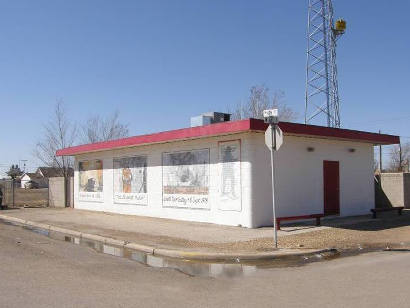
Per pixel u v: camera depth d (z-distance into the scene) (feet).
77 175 90.68
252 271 32.53
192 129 57.98
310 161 60.44
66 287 26.53
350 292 25.27
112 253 40.98
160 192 67.92
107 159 81.15
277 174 56.39
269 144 40.63
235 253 37.52
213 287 27.20
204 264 35.60
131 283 27.99
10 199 129.18
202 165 60.54
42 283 27.45
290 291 25.95
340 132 59.98
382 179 79.15
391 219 61.00
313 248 39.78
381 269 31.55
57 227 58.80
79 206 89.86
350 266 33.09
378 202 79.82
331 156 63.46
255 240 44.39
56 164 135.13
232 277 30.35
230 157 56.29
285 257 37.22
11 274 29.89
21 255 37.58
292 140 58.34
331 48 107.14
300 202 58.80
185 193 63.26
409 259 35.45
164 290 26.27
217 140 58.23
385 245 42.39
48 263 34.27
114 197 78.84
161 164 67.82
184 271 32.63
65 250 41.29
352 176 66.59
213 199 58.75
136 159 73.46
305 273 31.22
